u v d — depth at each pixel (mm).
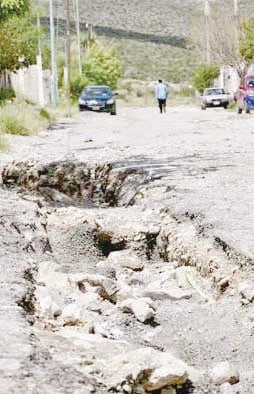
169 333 6449
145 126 29250
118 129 27719
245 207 10062
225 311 6820
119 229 10117
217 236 8469
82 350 5254
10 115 25281
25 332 5273
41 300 6449
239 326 6422
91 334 5898
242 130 25609
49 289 7023
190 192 11539
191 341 6242
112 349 5406
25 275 7184
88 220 10586
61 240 10078
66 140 22844
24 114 26922
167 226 9906
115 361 4945
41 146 20766
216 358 5898
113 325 6531
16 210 10766
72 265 8914
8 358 4707
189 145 19828
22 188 15453
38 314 6207
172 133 24719
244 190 11594
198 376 5117
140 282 8125
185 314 6871
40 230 9984
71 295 7129
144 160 16062
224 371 5180
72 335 5699
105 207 13234
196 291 7695
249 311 6680
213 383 5090
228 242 8172
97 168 15844
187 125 29422
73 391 4316
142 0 161500
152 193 12156
